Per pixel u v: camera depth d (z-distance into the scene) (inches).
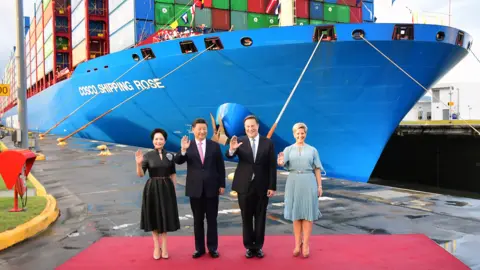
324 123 561.3
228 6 802.2
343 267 179.9
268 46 539.5
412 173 984.9
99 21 1109.7
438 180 908.0
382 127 557.0
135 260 192.4
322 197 343.0
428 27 509.4
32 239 229.6
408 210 292.7
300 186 191.8
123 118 786.2
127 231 246.5
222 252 203.2
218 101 611.2
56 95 1202.0
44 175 486.9
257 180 192.5
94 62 832.9
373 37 507.5
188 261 190.5
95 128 957.8
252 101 582.9
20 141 464.4
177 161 193.6
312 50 523.2
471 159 831.1
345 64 524.1
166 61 634.8
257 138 197.2
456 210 291.0
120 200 341.4
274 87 560.7
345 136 564.7
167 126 699.4
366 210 293.7
